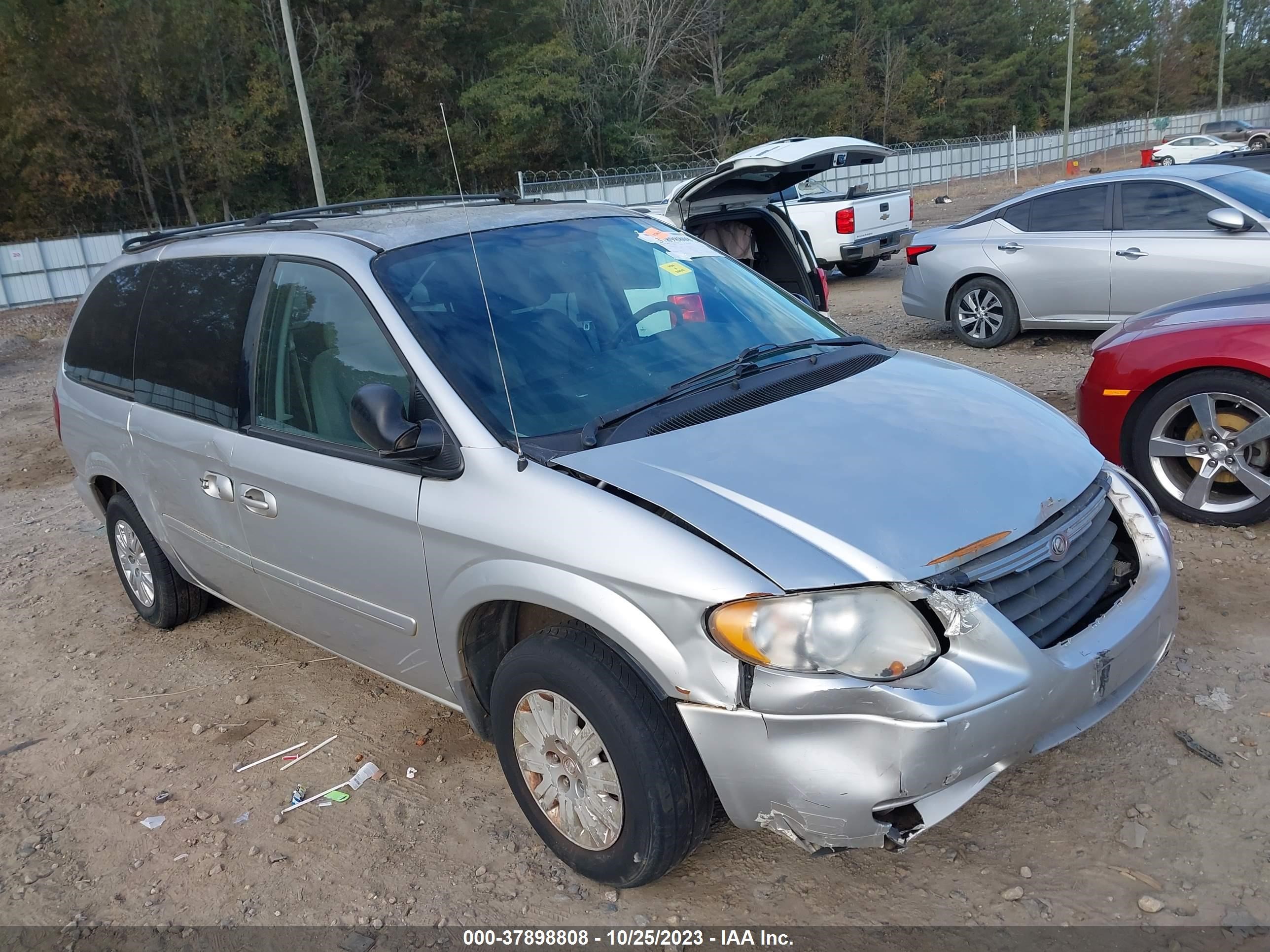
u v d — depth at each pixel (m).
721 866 2.94
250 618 5.20
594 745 2.70
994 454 2.79
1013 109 67.75
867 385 3.22
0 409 12.64
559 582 2.61
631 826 2.62
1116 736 3.30
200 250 4.14
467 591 2.87
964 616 2.34
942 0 65.62
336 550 3.33
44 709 4.49
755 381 3.21
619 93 46.69
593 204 4.15
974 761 2.32
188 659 4.80
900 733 2.25
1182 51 85.12
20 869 3.35
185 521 4.22
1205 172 8.30
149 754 3.98
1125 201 8.49
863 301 13.87
